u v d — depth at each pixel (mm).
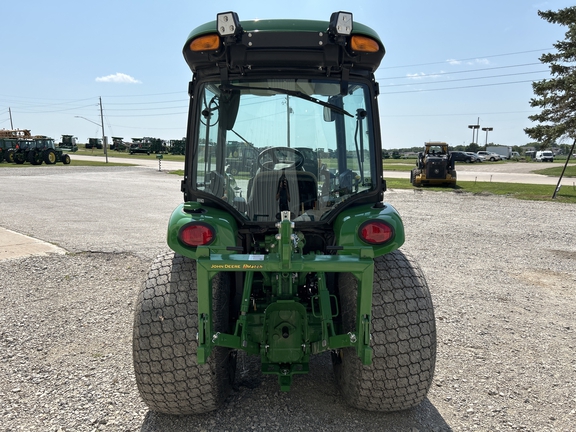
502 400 3242
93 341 4207
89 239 8570
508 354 3980
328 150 3104
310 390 3324
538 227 10516
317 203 3137
